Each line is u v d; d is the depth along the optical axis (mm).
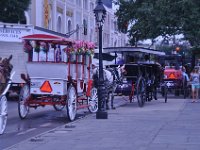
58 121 16250
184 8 30703
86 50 17328
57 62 16000
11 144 11406
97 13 16688
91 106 18750
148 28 33188
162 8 31359
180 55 38688
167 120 15352
